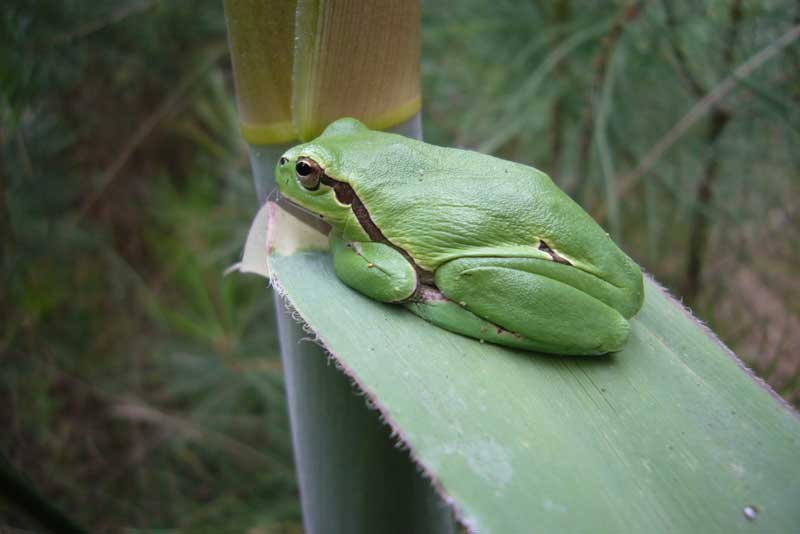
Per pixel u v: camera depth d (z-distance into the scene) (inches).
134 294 12.7
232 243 11.7
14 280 10.8
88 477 10.8
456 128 10.8
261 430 11.0
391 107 6.7
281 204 6.8
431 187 6.6
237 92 6.6
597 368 6.3
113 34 11.3
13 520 9.1
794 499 5.9
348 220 6.6
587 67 9.7
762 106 9.0
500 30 10.2
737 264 10.6
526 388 6.2
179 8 11.4
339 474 6.7
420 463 5.8
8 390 10.7
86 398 11.5
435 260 6.5
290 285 6.4
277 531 9.6
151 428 11.4
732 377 6.3
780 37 8.9
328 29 6.3
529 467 5.8
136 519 10.4
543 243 6.5
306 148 6.6
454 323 6.4
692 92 9.3
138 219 13.7
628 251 10.6
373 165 6.6
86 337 12.0
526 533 5.6
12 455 10.4
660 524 5.8
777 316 11.0
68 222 11.8
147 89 12.7
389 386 6.0
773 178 9.9
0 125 10.0
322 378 6.5
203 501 10.5
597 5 9.6
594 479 5.8
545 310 6.3
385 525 6.8
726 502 5.9
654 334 6.5
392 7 6.4
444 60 10.8
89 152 12.7
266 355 10.8
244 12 6.3
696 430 6.1
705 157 9.7
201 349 11.2
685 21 9.0
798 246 10.3
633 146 9.9
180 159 13.9
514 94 9.7
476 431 5.9
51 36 10.3
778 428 6.1
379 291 6.4
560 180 10.3
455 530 7.7
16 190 10.6
